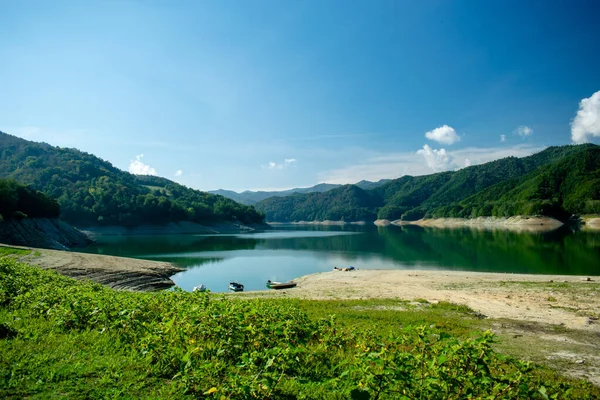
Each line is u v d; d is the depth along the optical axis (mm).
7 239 73188
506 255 61000
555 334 14422
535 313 19469
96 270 40438
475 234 114625
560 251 62562
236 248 87375
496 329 15117
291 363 7711
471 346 6344
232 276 50219
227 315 9578
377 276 43344
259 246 92625
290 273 52844
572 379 9242
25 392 6145
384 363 6027
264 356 7016
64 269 38031
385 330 13719
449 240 95875
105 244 96812
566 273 43281
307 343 10203
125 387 6578
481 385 5977
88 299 11930
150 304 12180
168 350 8016
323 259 66688
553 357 11281
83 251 78438
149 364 7684
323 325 11375
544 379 9008
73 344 8805
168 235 135500
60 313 10703
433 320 16594
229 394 5922
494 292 27469
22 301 12500
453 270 48688
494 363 6984
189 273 52281
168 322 8703
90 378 6930
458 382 5961
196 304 11523
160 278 44875
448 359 6219
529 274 41906
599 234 95375
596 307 21250
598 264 48906
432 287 31797
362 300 23125
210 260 65500
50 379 6684
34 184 172250
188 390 6504
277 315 10914
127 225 142375
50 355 7809
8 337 8797
